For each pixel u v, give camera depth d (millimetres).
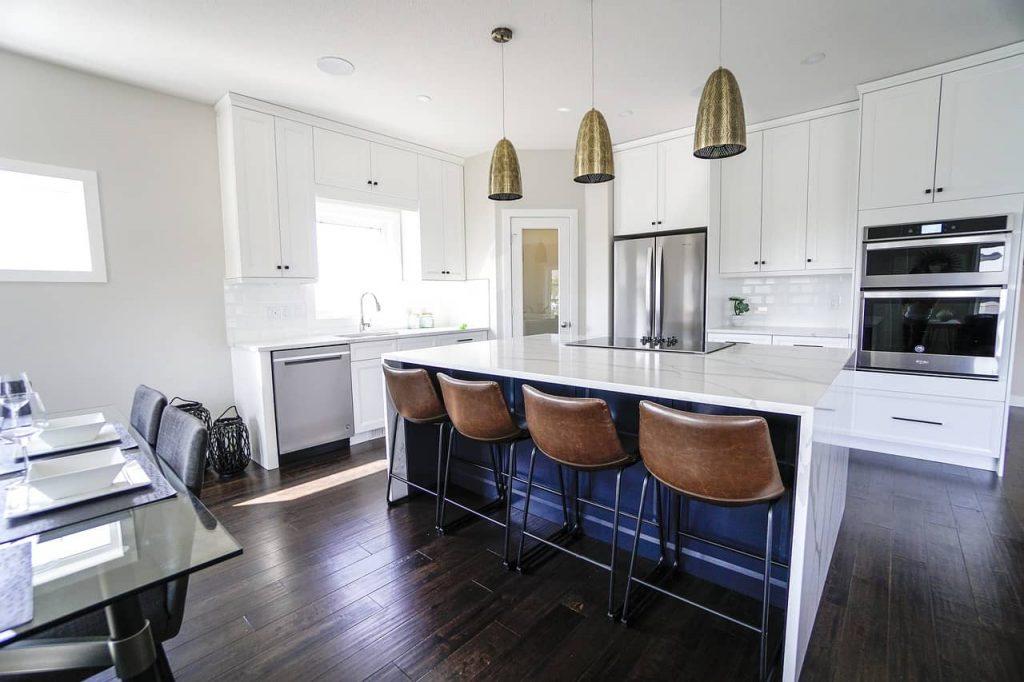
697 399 1499
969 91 2898
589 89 3293
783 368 1955
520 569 2029
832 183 3658
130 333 3135
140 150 3135
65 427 1638
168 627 1153
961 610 1732
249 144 3328
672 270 4262
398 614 1766
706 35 2627
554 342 3088
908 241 3141
